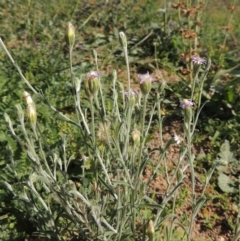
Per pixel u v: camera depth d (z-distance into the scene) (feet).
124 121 6.94
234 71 14.56
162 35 18.70
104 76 15.23
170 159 11.69
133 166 6.99
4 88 13.71
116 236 7.03
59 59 16.43
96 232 7.32
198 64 7.18
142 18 21.81
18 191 9.62
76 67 15.97
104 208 7.52
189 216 10.06
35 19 20.43
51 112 12.52
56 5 23.29
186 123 6.41
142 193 6.83
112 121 6.11
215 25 23.89
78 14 21.79
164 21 19.02
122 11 22.06
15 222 9.49
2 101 13.01
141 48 18.51
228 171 11.47
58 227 8.42
